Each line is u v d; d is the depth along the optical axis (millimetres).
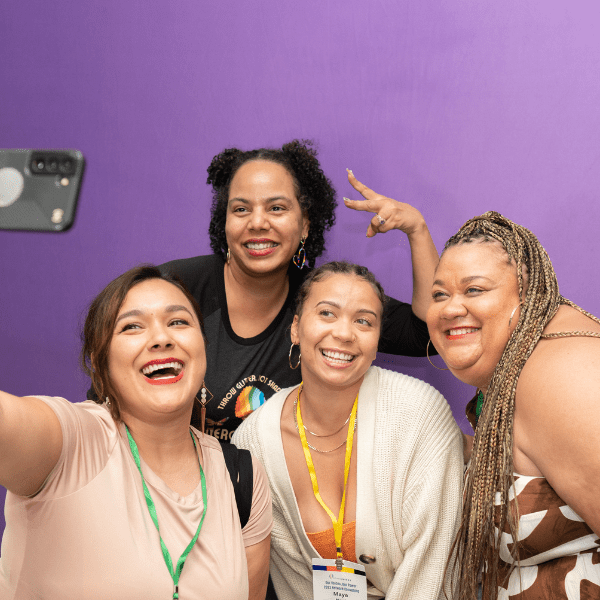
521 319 1337
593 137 2145
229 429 2023
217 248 2115
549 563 1333
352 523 1689
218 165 2082
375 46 2201
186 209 2363
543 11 2115
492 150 2197
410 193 2256
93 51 2383
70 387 2523
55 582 1178
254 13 2244
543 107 2156
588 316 1322
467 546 1414
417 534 1629
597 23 2094
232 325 2037
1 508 2639
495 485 1337
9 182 1464
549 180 2184
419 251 2018
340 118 2248
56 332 2514
